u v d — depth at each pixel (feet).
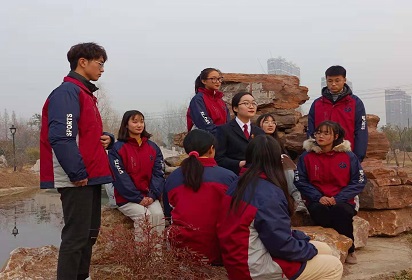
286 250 9.30
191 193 11.86
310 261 9.71
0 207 53.98
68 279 11.05
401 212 19.49
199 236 11.65
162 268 11.25
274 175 9.84
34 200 62.28
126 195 14.78
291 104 24.64
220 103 18.25
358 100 18.13
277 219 9.28
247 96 15.89
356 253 16.56
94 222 11.96
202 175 11.89
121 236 12.23
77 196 11.07
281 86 24.47
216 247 11.85
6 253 28.09
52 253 15.46
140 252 11.55
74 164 10.49
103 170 11.50
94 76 11.86
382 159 21.93
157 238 11.78
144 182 15.39
